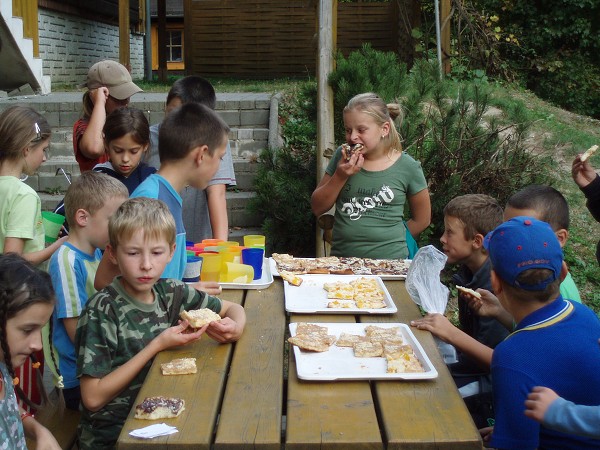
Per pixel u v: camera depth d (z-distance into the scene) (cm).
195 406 210
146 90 1077
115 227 236
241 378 228
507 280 222
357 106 398
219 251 330
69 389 288
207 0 1408
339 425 199
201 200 406
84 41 1357
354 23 1365
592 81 1405
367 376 224
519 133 614
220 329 250
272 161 612
